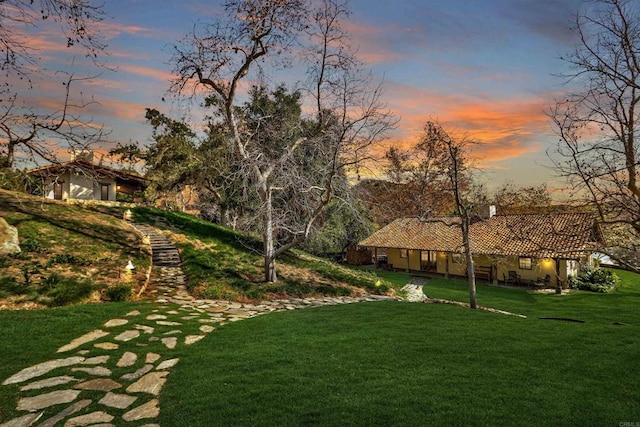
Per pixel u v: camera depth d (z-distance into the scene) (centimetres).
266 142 1988
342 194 1862
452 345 954
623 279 3111
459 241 3212
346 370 760
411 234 3656
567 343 995
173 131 3972
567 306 2106
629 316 1761
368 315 1364
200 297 1596
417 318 1320
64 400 609
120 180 3641
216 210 4044
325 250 3744
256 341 977
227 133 2130
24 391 633
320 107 1819
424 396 632
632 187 762
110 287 1428
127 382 689
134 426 535
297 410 580
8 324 963
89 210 2622
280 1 1606
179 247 2342
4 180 1298
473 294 1702
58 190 3244
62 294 1281
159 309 1279
